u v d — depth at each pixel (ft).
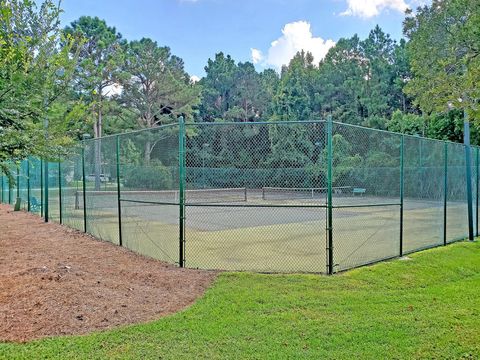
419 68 52.75
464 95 17.26
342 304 14.78
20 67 13.39
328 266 18.93
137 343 11.42
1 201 58.90
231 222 39.75
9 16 13.28
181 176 20.31
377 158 27.43
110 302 14.64
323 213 45.80
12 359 10.30
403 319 13.35
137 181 26.02
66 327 12.42
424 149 27.63
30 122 13.79
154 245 24.35
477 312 14.08
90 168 30.94
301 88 117.29
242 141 26.43
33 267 19.48
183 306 14.55
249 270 19.61
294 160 26.16
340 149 25.85
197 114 136.67
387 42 131.95
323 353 10.93
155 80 103.65
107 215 28.32
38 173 45.29
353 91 117.80
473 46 32.71
